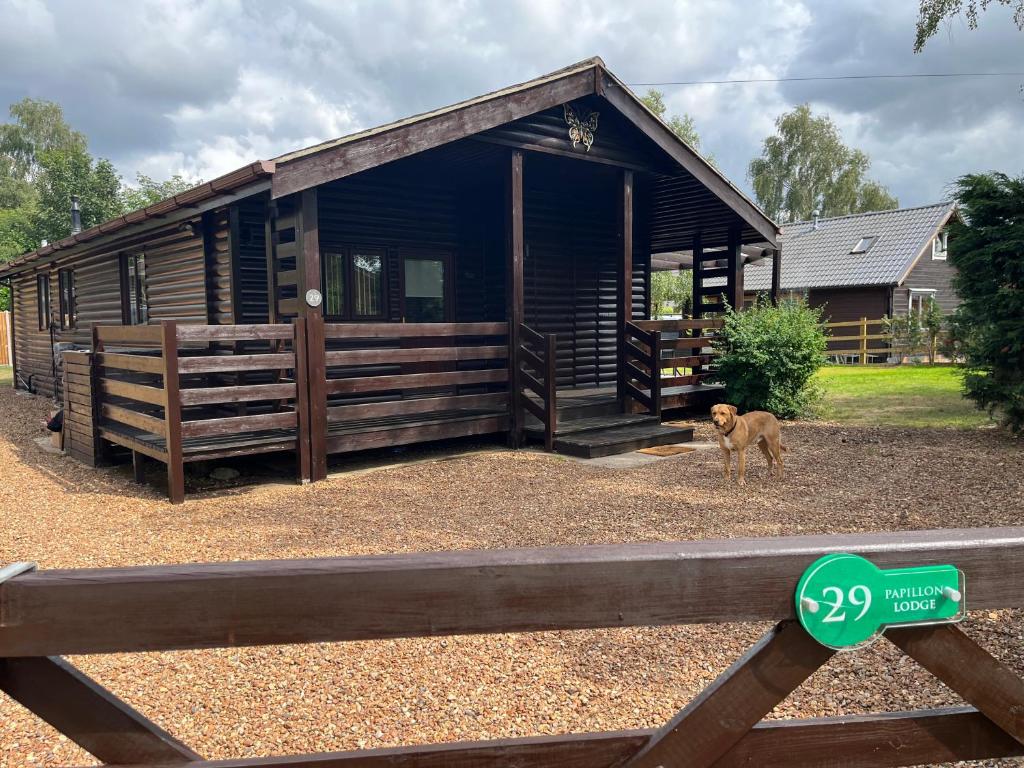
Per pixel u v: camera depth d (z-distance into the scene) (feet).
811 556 4.64
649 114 30.60
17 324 58.59
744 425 21.71
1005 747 5.28
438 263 36.01
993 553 4.84
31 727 9.00
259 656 10.80
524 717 9.12
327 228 31.45
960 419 33.42
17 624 4.26
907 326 70.28
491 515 18.65
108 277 38.70
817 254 90.99
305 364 22.89
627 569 4.55
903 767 5.24
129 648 4.32
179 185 131.54
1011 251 26.78
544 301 39.86
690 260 52.11
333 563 4.44
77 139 173.37
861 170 144.36
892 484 21.29
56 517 18.86
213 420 21.20
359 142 22.58
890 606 4.72
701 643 11.21
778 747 5.09
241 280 27.25
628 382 32.71
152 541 16.53
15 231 130.11
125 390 23.67
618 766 5.02
